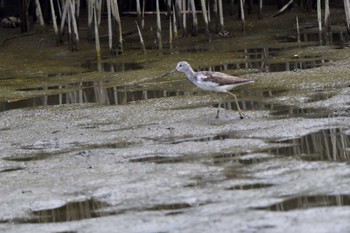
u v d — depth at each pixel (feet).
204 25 110.83
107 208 42.47
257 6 116.16
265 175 45.06
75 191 45.80
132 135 58.18
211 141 53.98
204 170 47.19
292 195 41.14
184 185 44.80
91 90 79.05
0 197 45.75
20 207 43.88
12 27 116.88
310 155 48.37
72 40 101.96
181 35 106.52
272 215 38.27
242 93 70.13
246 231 36.70
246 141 53.11
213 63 87.81
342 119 56.75
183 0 104.47
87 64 94.79
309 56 86.28
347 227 35.68
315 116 58.85
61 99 75.51
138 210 41.60
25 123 66.18
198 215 39.60
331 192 40.91
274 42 98.43
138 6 100.12
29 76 89.71
